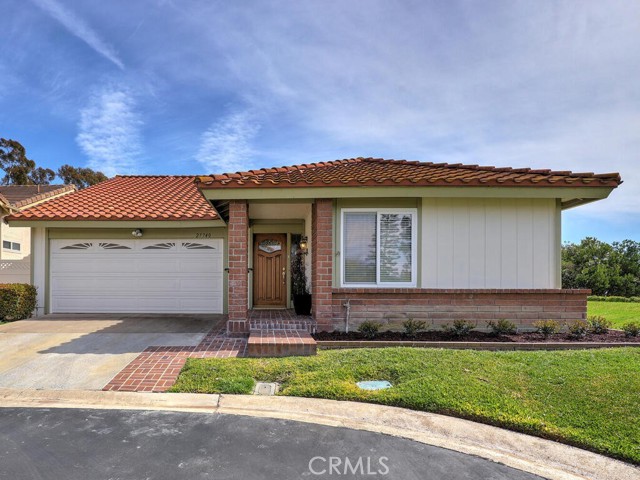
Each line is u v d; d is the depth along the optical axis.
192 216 12.11
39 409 5.04
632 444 4.05
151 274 12.73
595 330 8.96
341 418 4.84
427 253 9.21
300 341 7.25
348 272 9.19
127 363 6.78
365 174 9.82
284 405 5.16
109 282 12.71
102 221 12.12
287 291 12.88
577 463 3.87
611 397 5.07
